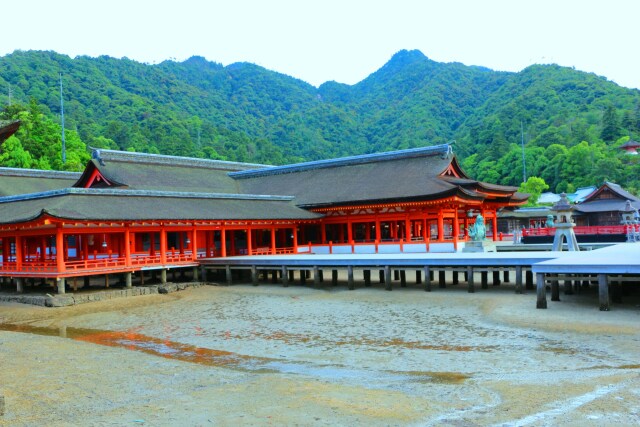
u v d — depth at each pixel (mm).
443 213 43938
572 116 143500
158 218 36594
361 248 46750
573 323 21469
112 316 28000
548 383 13992
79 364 17500
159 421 11719
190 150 139375
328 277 41594
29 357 18500
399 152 52750
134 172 53688
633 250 29969
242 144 157125
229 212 43094
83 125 131750
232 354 19578
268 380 15156
